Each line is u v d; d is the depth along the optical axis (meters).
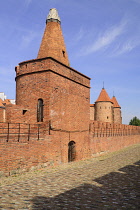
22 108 14.80
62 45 19.45
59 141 15.63
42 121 14.97
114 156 20.73
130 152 23.86
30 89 15.77
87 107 20.56
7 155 10.92
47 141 14.20
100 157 21.02
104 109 47.78
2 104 34.94
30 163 12.53
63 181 9.87
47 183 9.47
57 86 15.72
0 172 10.48
